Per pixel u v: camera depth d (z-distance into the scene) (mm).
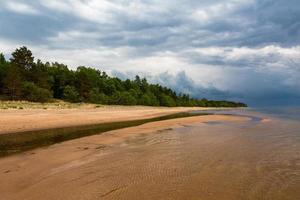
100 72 123250
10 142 20219
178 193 9281
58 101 84062
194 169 12203
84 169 12406
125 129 28547
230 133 24406
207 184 10156
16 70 74625
